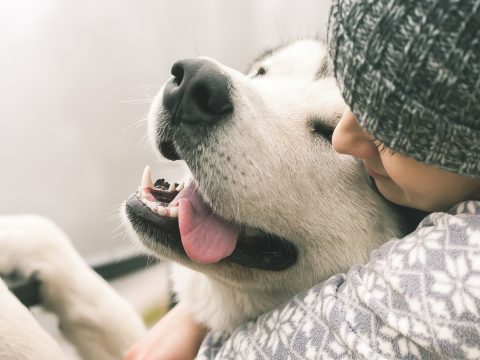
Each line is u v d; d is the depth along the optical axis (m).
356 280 0.24
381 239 0.33
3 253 0.42
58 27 0.61
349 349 0.22
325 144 0.32
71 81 0.62
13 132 0.60
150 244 0.30
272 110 0.31
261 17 0.74
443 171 0.21
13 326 0.31
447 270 0.20
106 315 0.43
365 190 0.33
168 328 0.37
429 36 0.17
